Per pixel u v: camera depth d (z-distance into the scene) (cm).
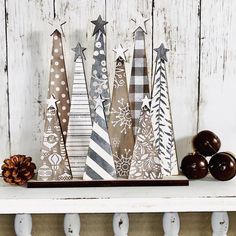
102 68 111
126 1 116
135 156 108
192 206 100
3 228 120
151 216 120
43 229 120
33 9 116
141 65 111
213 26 117
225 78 118
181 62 117
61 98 112
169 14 116
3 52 116
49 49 116
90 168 107
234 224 121
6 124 117
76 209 100
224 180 110
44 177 108
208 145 113
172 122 116
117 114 110
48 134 108
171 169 112
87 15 116
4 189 106
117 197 100
